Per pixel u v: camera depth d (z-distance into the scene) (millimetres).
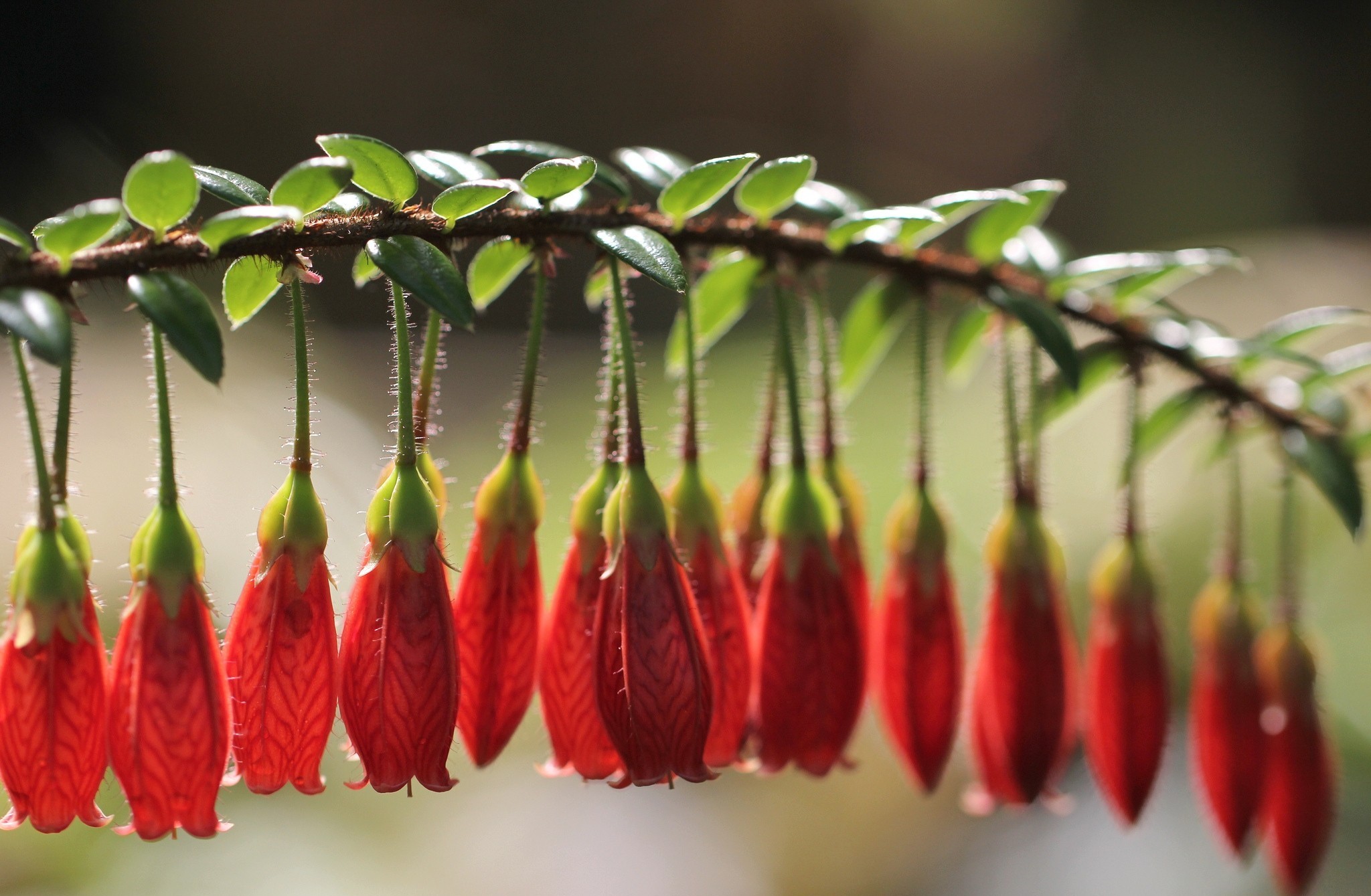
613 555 366
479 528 370
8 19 1519
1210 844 635
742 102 2043
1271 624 405
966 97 2158
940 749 389
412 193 360
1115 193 2182
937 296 390
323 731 360
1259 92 2162
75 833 564
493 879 632
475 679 368
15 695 355
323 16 1746
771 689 377
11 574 357
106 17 1588
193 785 355
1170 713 396
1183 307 949
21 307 342
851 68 2074
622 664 364
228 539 669
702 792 711
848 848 677
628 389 366
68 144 1484
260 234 355
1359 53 2115
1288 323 405
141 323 824
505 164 1295
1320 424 406
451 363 1167
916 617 388
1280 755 402
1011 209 387
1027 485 392
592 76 1937
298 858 596
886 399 854
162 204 349
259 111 1717
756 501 388
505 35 1895
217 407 770
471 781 682
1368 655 628
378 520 361
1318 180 2137
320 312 1177
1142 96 2205
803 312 405
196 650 356
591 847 667
